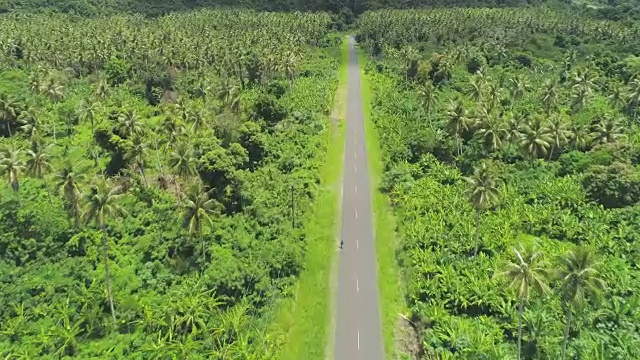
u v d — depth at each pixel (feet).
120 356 233.55
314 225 340.80
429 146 418.92
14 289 272.51
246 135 407.44
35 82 535.19
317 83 633.61
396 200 359.05
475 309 257.55
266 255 289.74
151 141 428.97
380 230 335.06
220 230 306.14
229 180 339.57
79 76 655.76
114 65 627.87
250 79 645.51
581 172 377.71
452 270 276.21
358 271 294.87
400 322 256.52
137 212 337.11
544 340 230.89
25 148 397.60
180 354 228.84
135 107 554.05
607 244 299.99
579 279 193.57
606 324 239.71
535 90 567.59
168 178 396.37
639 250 293.02
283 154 424.87
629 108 501.15
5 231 313.53
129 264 291.17
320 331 251.19
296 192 358.43
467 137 433.48
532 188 361.10
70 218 317.22
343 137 485.97
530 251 209.77
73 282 276.41
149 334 247.09
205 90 552.82
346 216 351.87
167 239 305.94
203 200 278.67
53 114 529.45
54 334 241.96
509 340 237.86
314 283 285.84
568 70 629.51
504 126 404.77
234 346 229.66
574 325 236.02
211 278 267.18
